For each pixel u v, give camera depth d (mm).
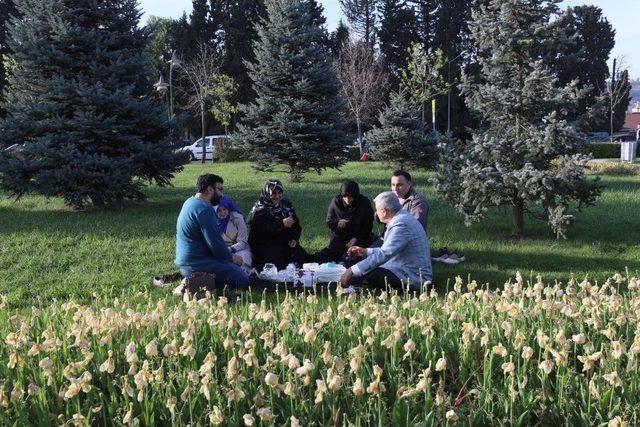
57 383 3451
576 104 9523
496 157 9562
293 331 3924
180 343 3834
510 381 3270
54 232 10445
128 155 13500
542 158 9531
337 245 8422
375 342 3799
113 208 13500
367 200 8516
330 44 56656
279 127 18250
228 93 41094
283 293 7004
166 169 13875
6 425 3092
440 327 4102
